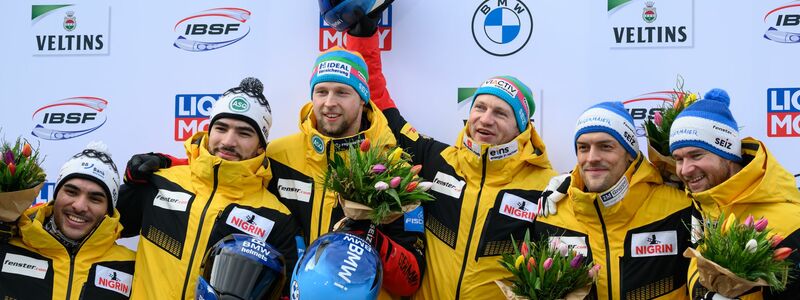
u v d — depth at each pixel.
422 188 3.79
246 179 4.16
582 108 4.63
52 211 4.18
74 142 4.89
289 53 4.80
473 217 4.18
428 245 4.24
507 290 3.78
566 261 3.71
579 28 4.64
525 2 4.68
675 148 3.77
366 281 3.57
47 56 4.92
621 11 4.61
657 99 4.59
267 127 4.28
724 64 4.55
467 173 4.27
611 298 3.89
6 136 4.94
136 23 4.88
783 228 3.57
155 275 4.12
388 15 4.77
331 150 4.25
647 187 3.96
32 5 4.94
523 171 4.27
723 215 3.45
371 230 3.85
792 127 4.51
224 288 3.70
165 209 4.21
